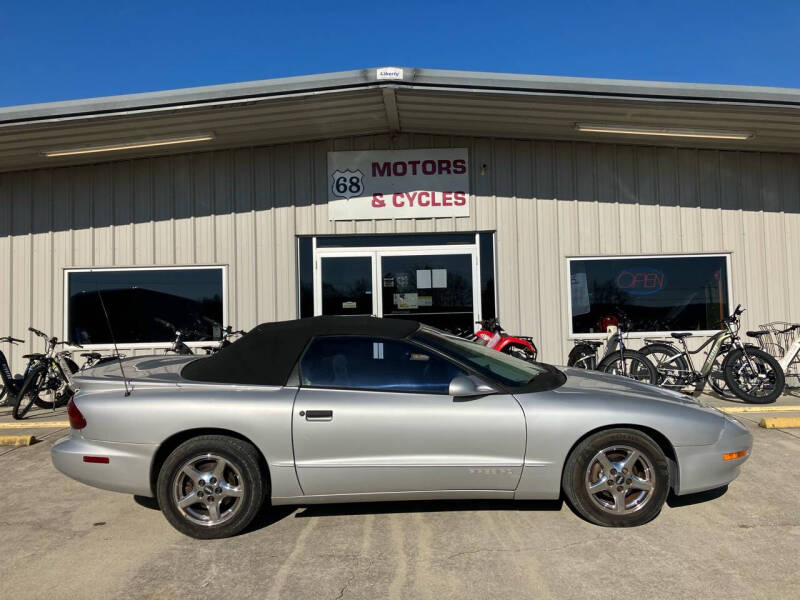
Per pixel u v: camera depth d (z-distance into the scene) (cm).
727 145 873
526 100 734
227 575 333
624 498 385
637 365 761
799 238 888
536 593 306
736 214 890
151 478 383
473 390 378
